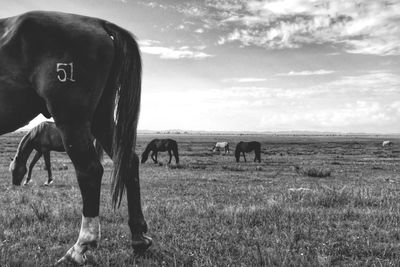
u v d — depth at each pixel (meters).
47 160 13.96
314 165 28.80
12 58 3.91
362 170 24.09
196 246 5.02
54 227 6.04
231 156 44.62
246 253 4.66
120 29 4.25
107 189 12.29
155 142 29.86
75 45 3.86
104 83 4.05
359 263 4.37
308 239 5.52
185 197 10.57
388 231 5.91
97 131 4.33
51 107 3.82
